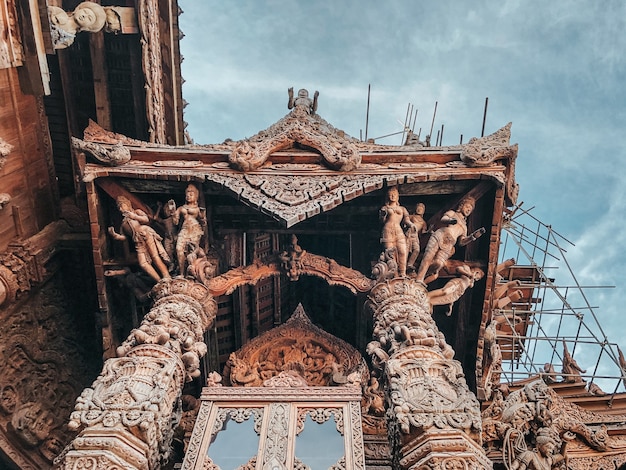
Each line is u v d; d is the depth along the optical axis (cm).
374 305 908
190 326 853
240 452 680
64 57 1131
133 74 1158
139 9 1079
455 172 962
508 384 1251
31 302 1055
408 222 965
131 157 985
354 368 977
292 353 996
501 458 823
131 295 1029
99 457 596
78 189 994
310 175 977
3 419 955
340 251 1235
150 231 948
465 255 1013
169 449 695
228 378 968
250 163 971
